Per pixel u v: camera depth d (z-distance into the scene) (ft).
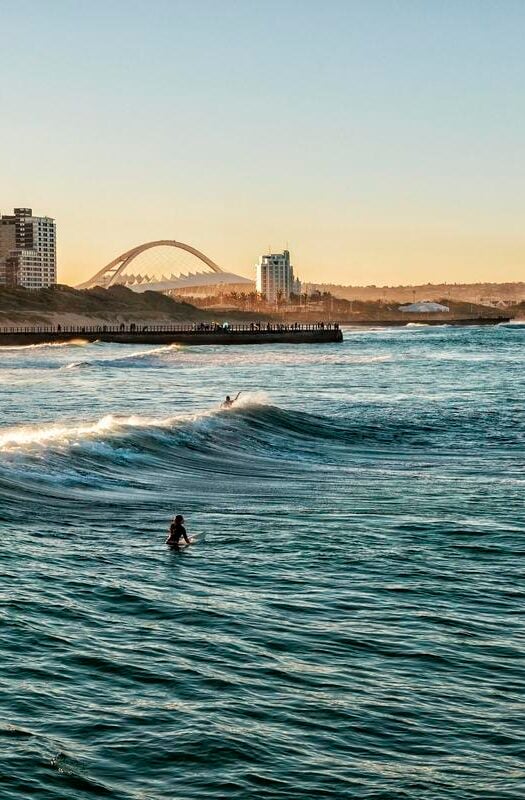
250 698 41.14
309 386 249.34
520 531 75.36
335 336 609.01
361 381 268.41
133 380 270.87
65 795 32.50
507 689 42.93
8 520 75.31
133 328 633.20
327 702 40.93
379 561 65.36
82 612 52.29
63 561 63.36
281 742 37.11
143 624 50.67
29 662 44.19
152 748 36.17
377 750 36.73
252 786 33.73
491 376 288.10
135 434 122.21
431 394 222.07
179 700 40.68
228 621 51.49
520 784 34.30
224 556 66.28
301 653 46.83
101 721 38.29
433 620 52.44
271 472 108.88
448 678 43.98
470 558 66.59
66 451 105.50
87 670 43.62
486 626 51.57
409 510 84.23
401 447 134.00
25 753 35.12
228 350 493.77
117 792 32.99
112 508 83.30
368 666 45.29
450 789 33.86
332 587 58.75
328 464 116.67
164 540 71.26
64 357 412.77
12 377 281.33
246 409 154.10
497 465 116.57
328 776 34.60
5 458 97.25
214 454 119.55
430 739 37.76
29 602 53.57
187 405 195.21
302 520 79.41
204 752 35.99
